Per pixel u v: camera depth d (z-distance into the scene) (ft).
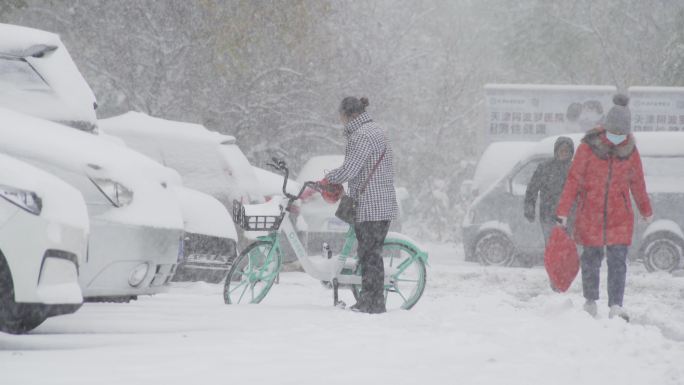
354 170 77.41
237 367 47.98
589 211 78.02
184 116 238.68
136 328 64.23
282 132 244.83
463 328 66.03
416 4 319.88
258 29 233.14
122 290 67.62
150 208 69.72
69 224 55.77
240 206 81.15
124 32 236.22
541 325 67.31
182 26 230.89
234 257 103.76
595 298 78.23
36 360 48.39
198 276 100.68
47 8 241.76
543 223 108.27
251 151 241.96
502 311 77.66
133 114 135.85
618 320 68.23
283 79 245.04
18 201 54.13
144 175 71.31
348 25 269.23
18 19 241.76
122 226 66.90
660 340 60.59
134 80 237.45
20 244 53.67
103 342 56.65
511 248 157.07
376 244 78.02
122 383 42.70
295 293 98.37
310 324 66.44
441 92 308.81
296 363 49.70
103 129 132.98
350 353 53.78
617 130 77.46
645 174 151.94
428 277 128.26
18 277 53.42
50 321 66.18
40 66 83.51
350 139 78.23
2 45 82.79
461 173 285.43
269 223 81.20
